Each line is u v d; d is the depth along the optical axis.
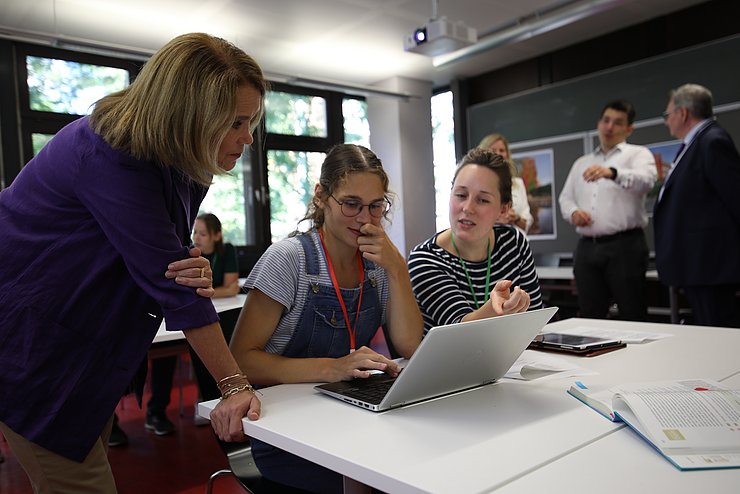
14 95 5.23
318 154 7.36
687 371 1.35
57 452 1.15
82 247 1.15
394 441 0.93
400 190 7.30
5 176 5.20
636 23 5.91
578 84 6.17
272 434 1.01
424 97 7.52
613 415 1.01
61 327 1.14
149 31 5.29
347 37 5.76
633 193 3.91
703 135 3.30
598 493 0.72
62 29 5.16
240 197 6.85
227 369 1.17
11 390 1.13
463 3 5.08
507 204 1.85
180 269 1.13
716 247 3.25
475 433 0.96
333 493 1.27
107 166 1.10
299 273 1.45
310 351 1.50
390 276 1.54
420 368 1.05
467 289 1.84
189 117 1.07
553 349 1.65
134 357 1.21
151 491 2.60
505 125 6.84
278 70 6.81
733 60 5.09
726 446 0.83
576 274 4.20
